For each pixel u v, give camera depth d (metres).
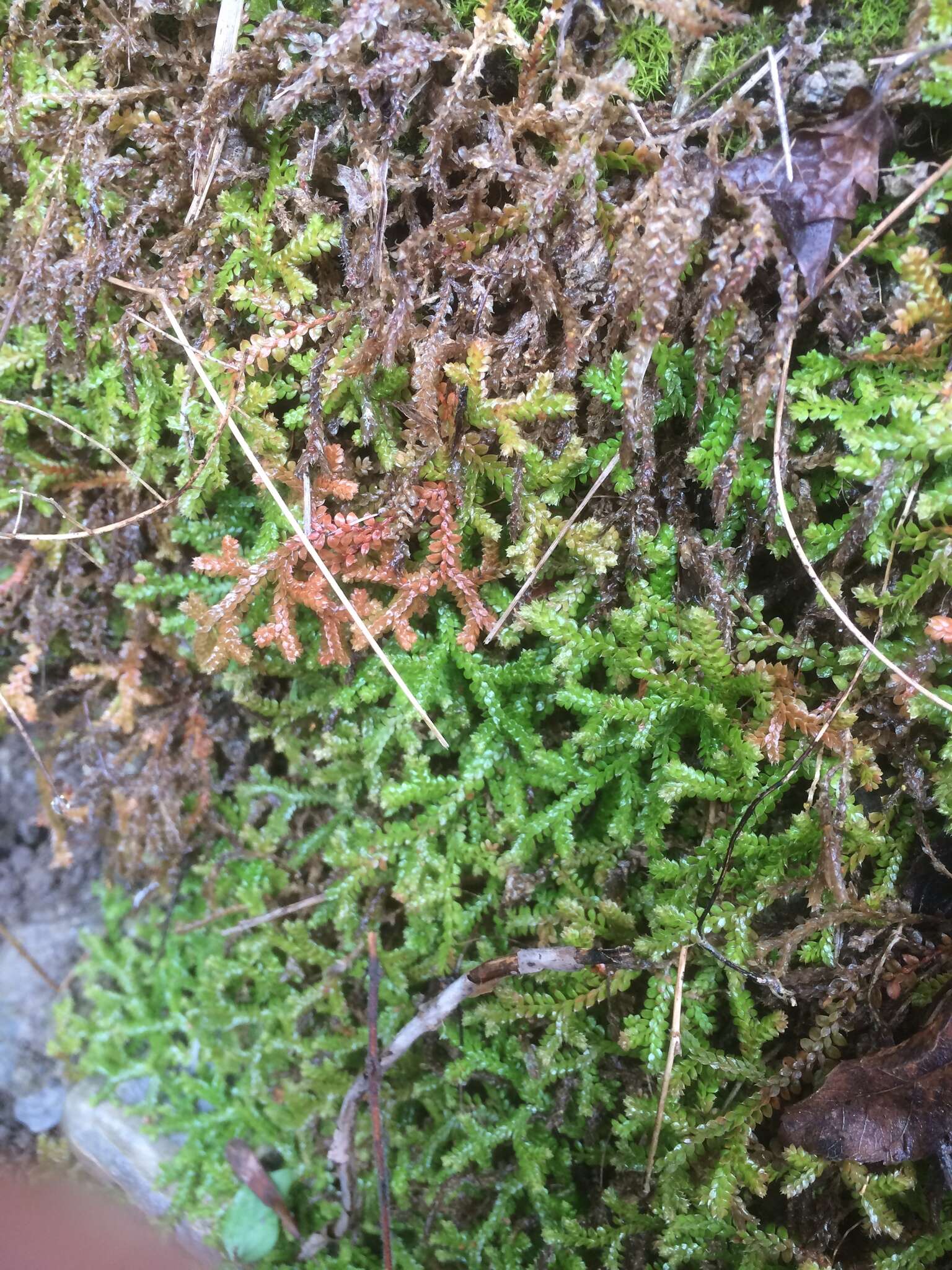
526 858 0.11
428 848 0.12
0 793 0.15
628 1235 0.11
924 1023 0.10
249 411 0.11
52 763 0.15
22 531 0.13
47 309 0.11
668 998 0.10
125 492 0.13
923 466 0.09
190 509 0.11
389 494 0.11
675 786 0.10
